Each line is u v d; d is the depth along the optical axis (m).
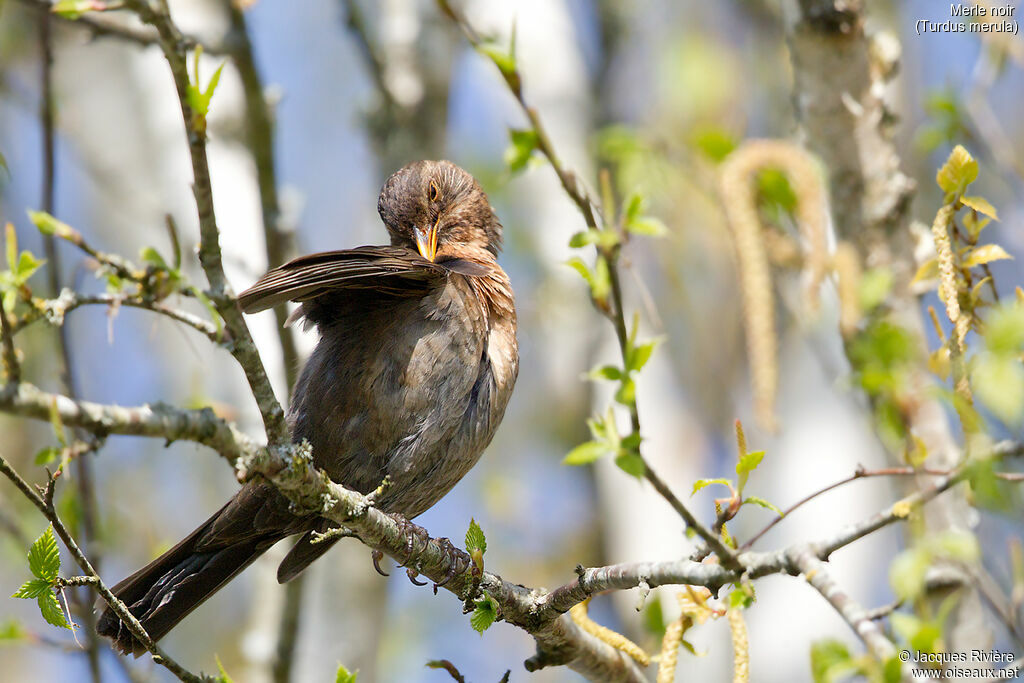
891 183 8.43
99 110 13.75
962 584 7.50
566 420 17.38
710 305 16.06
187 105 5.18
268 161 10.65
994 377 5.26
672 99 14.64
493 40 6.64
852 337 7.64
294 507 6.72
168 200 13.12
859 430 13.34
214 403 11.30
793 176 6.21
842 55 8.52
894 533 12.99
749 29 16.38
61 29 14.45
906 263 8.32
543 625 7.54
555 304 16.45
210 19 12.77
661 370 15.38
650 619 7.81
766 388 5.68
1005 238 10.15
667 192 10.34
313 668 11.69
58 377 9.55
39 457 7.42
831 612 13.16
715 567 5.99
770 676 13.12
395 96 13.01
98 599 8.10
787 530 13.19
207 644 16.52
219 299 5.52
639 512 14.78
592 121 15.98
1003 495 5.76
